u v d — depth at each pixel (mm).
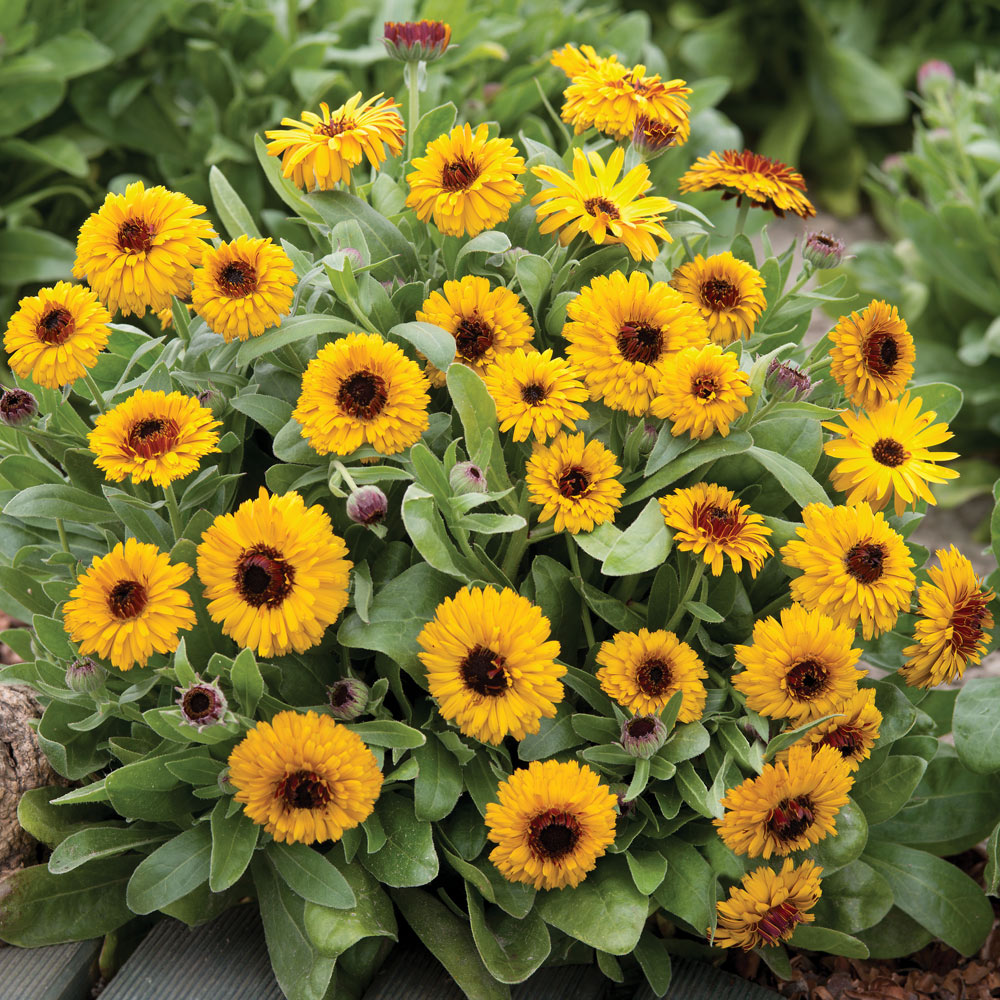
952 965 1372
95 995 1325
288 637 1233
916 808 1383
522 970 1259
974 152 1810
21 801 1303
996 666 1622
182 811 1284
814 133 2691
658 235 1296
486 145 1284
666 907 1279
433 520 1251
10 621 1595
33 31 1739
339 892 1246
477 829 1292
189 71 1948
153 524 1296
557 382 1260
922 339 2010
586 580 1326
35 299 1275
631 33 1998
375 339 1253
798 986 1353
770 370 1274
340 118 1305
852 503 1277
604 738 1282
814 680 1256
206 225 1263
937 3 2670
